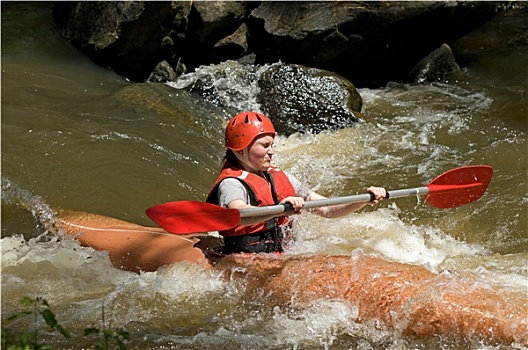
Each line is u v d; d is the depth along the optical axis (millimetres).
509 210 7438
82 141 8578
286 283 5609
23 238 6848
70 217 7074
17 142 8422
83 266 6305
